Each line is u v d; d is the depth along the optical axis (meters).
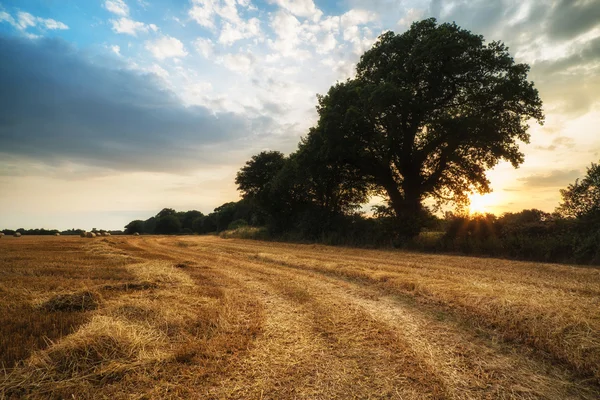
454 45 20.83
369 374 4.10
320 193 31.53
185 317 6.05
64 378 3.84
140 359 4.29
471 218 19.41
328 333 5.50
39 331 4.98
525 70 22.02
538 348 4.82
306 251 19.50
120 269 11.14
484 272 10.88
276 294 8.27
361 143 23.81
